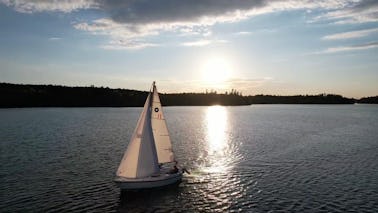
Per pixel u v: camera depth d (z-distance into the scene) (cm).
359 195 3838
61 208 3366
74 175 4612
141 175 3875
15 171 4809
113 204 3503
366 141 8406
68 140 7975
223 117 18012
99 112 19712
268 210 3378
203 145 7531
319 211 3344
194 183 4288
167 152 4347
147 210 3369
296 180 4481
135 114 18038
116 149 6738
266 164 5500
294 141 8325
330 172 4956
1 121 12838
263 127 12188
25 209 3325
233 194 3872
